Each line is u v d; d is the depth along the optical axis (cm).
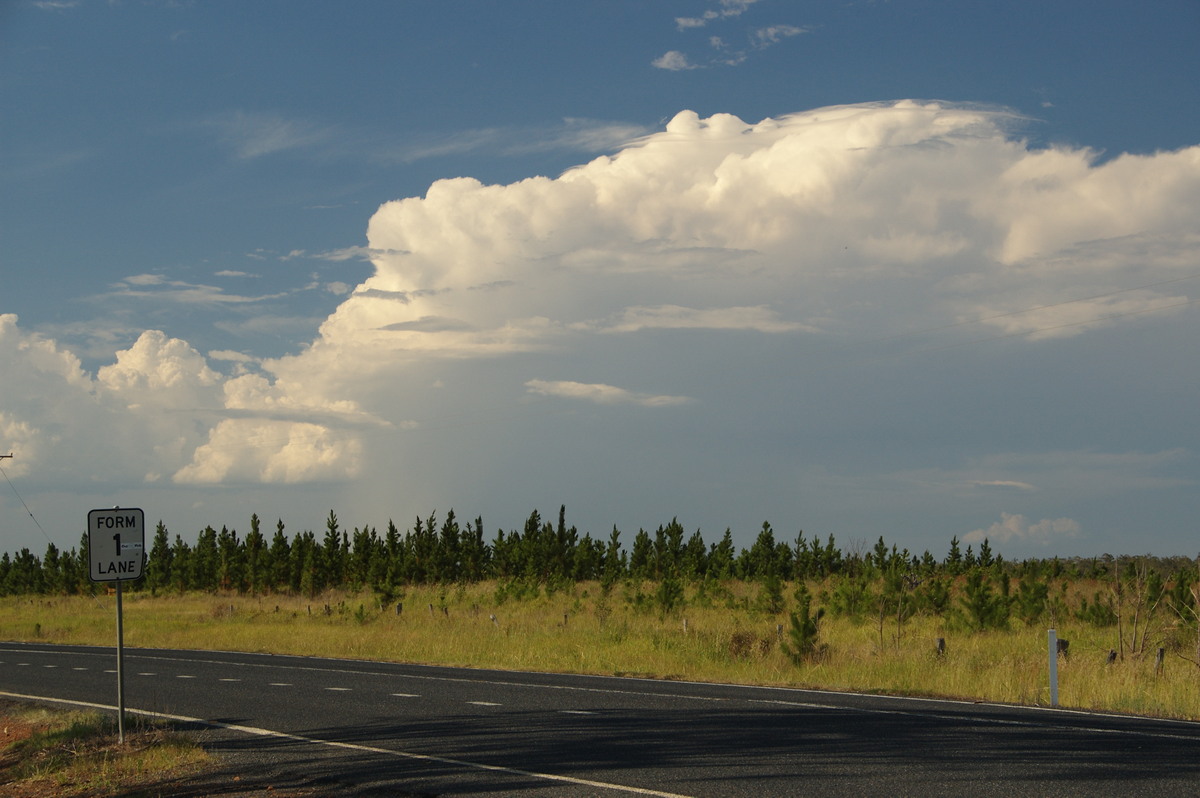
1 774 1179
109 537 1205
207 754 1142
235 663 2383
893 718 1286
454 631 3138
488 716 1366
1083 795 817
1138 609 2102
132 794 970
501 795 862
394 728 1277
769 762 977
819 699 1527
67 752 1215
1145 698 1441
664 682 1834
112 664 2434
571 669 2120
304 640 2988
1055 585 4022
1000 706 1428
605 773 940
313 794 913
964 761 967
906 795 823
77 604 6375
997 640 2522
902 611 3178
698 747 1073
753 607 3594
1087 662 1761
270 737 1246
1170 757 981
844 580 3588
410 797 879
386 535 7188
